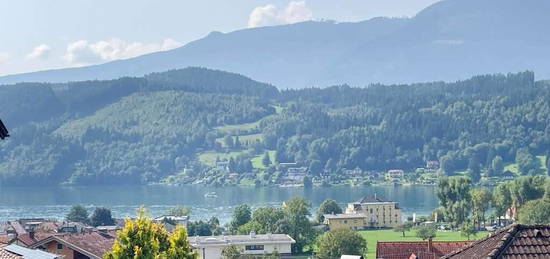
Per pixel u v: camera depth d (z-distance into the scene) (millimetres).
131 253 95375
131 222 96500
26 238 167875
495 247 63875
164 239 99062
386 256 160750
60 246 142125
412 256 141750
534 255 62938
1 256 68688
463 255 68750
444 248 157125
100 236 161750
